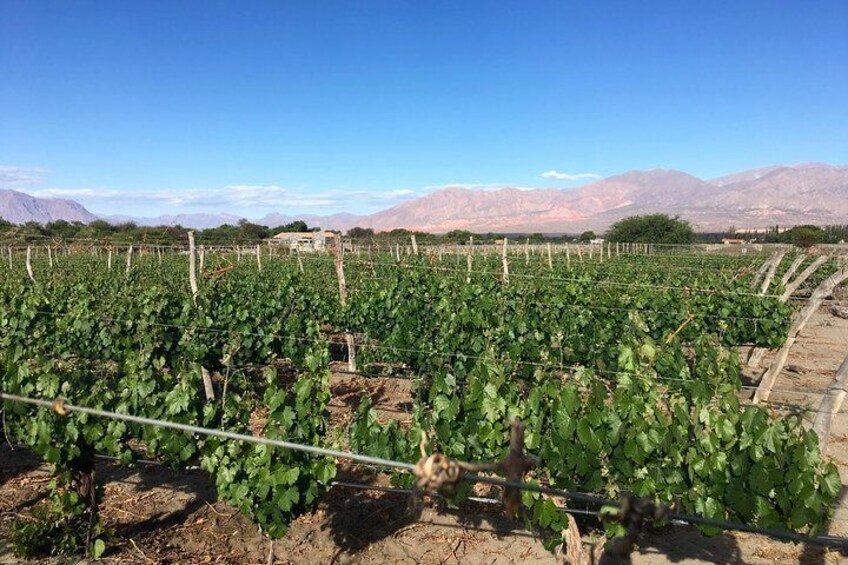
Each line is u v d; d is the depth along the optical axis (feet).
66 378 18.44
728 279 53.52
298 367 30.12
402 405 28.66
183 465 17.15
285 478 14.33
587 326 30.78
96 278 54.65
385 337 32.94
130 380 16.80
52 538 16.11
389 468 17.26
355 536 17.30
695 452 14.35
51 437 15.96
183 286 49.85
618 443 14.44
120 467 21.16
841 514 18.66
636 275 54.85
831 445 23.80
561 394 14.55
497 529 17.69
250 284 44.24
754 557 16.60
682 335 32.19
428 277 44.27
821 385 33.53
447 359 26.32
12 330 29.94
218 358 29.66
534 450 14.93
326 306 36.63
